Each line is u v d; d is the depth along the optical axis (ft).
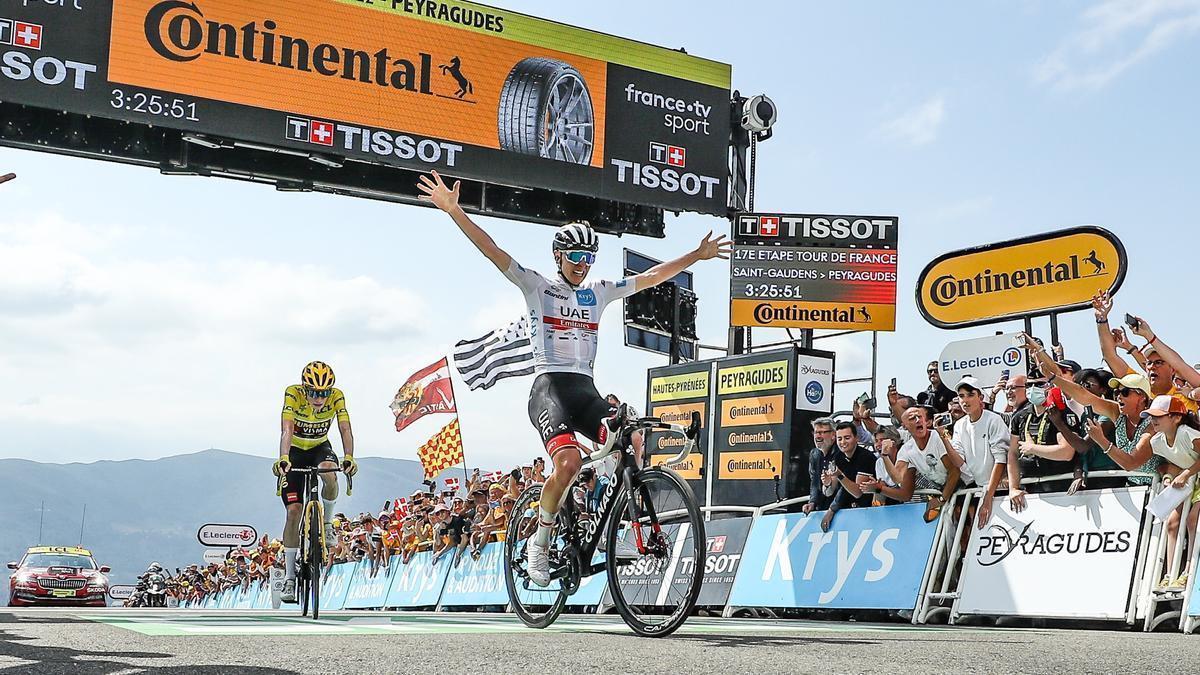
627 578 17.06
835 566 25.32
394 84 39.19
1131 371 23.62
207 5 37.01
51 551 73.15
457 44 40.22
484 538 39.32
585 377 16.17
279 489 22.56
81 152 36.37
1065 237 32.09
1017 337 32.71
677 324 45.14
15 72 34.65
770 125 43.80
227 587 78.07
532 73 41.14
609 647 11.88
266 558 64.80
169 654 10.42
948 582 22.85
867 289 40.65
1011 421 22.74
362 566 53.42
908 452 24.54
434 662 9.99
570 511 16.16
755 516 28.53
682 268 17.65
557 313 16.10
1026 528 21.90
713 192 43.42
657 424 14.82
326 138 38.04
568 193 41.24
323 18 38.47
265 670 9.12
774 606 26.37
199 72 36.73
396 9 39.50
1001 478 22.74
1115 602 19.88
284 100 37.70
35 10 35.04
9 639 11.85
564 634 14.56
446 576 42.24
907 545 23.94
